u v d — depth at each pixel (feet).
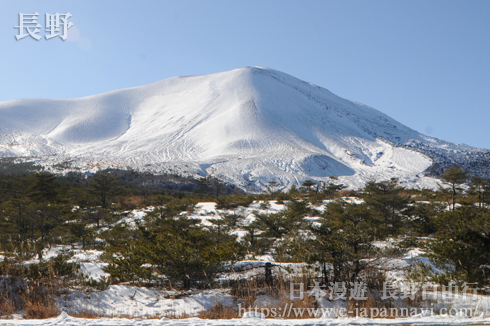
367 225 47.57
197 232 47.52
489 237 37.73
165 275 39.60
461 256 36.86
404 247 44.55
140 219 101.86
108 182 135.23
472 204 102.01
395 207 85.56
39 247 51.29
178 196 194.39
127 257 43.83
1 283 34.53
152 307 32.89
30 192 129.29
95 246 73.10
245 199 130.82
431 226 76.02
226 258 39.55
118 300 34.37
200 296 34.99
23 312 28.89
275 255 53.57
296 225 70.23
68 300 33.19
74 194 148.05
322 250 37.63
